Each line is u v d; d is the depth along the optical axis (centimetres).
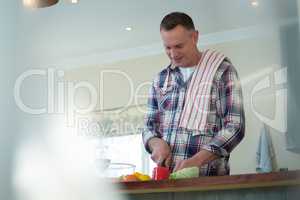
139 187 145
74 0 212
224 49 179
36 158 172
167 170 151
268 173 128
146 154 175
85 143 179
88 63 207
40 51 200
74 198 162
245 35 177
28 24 199
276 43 164
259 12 172
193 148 165
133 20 217
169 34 179
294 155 154
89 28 217
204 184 135
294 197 126
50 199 167
